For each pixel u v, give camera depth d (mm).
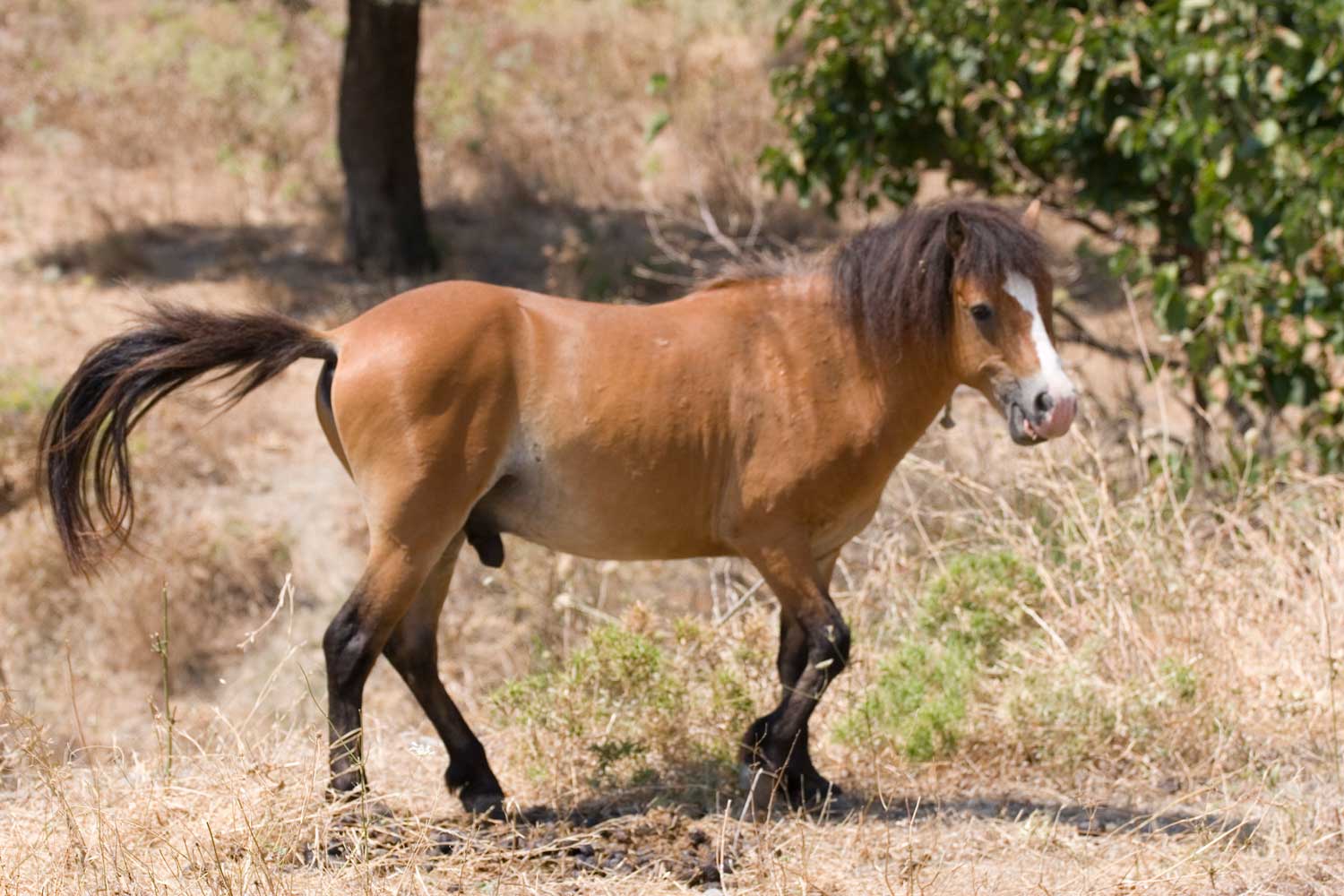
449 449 9039
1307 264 15539
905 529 15750
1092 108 16984
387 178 29906
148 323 9328
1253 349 15797
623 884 8656
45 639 18734
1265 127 14742
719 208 30828
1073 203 19125
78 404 9289
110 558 9625
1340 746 11109
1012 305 9109
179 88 38812
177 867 8367
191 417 23766
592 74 39281
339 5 44719
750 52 40094
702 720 10883
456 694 16047
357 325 9438
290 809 8992
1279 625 12773
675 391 9344
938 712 10891
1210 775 10836
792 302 9625
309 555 20969
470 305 9281
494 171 35250
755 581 16953
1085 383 17797
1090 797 10539
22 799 9820
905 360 9461
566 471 9328
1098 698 11375
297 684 18172
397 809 9828
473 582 18641
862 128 18812
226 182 34688
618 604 17328
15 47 40250
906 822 9703
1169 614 12570
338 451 9797
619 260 28719
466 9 44344
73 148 36531
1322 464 16172
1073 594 12859
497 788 9828
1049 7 16922
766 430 9414
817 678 9523
